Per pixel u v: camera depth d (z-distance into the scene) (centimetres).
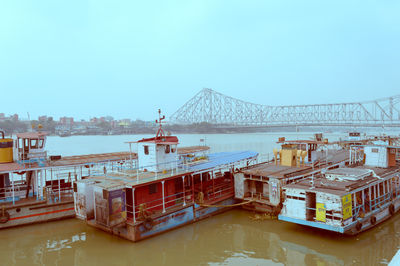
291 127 14850
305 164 2992
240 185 2550
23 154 2336
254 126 15338
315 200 1997
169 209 2091
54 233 2044
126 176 2116
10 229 2070
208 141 13962
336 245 1823
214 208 2427
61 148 9931
